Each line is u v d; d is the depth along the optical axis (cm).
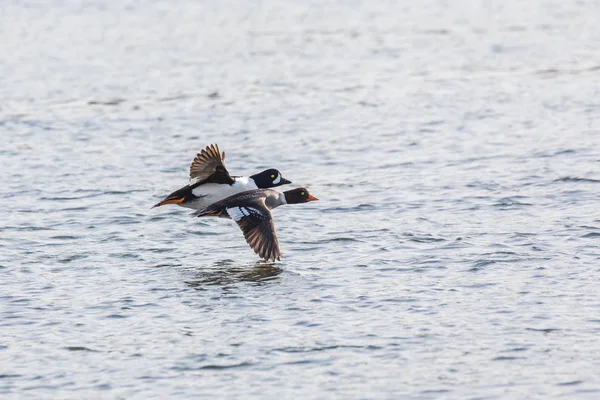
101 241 1933
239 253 1848
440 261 1752
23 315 1534
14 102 3378
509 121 2966
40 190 2323
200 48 4412
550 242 1831
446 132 2855
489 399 1241
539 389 1262
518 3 5700
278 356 1371
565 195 2155
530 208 2070
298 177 2420
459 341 1403
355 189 2286
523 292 1581
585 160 2456
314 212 2106
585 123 2892
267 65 3997
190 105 3306
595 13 5231
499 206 2097
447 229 1947
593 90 3375
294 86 3584
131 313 1541
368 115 3108
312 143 2769
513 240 1855
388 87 3538
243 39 4631
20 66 4050
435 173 2405
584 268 1681
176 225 2033
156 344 1422
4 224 2045
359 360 1353
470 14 5325
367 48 4356
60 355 1390
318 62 4047
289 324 1484
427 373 1311
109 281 1697
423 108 3188
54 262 1802
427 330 1444
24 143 2822
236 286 1656
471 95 3369
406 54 4200
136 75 3834
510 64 3922
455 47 4350
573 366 1318
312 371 1324
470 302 1548
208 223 2045
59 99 3422
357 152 2656
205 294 1620
